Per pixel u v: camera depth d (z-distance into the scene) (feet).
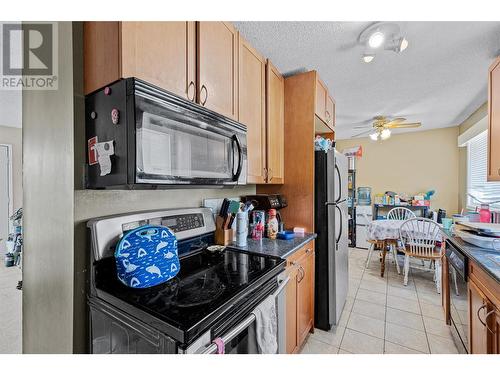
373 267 11.58
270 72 6.01
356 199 16.05
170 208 4.58
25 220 4.04
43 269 3.64
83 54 3.16
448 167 13.91
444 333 6.36
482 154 10.77
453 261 5.71
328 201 6.53
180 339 2.22
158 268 3.21
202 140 3.53
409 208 14.01
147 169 2.71
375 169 16.16
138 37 2.87
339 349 5.73
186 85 3.51
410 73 7.16
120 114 2.74
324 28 5.07
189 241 4.49
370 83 7.84
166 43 3.22
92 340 3.12
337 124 13.04
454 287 5.92
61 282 3.30
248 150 5.08
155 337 2.39
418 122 12.66
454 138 13.71
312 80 6.52
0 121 11.99
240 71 4.77
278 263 4.05
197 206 5.23
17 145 13.46
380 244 11.25
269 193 7.00
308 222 6.55
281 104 6.66
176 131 3.11
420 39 5.47
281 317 4.18
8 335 6.29
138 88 2.64
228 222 5.18
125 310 2.70
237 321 2.87
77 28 3.14
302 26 5.00
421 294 8.69
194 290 3.01
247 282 3.27
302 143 6.62
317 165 6.64
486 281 4.14
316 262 6.66
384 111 10.80
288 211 6.79
